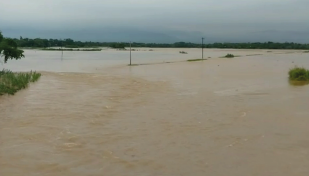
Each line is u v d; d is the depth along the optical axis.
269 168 8.29
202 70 37.16
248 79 27.78
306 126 12.06
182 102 17.19
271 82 25.42
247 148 9.80
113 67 43.16
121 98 18.44
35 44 161.62
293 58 64.94
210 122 12.91
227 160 8.84
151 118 13.65
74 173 8.05
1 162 8.71
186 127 12.20
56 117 13.73
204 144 10.20
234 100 17.59
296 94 19.22
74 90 21.34
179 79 28.16
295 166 8.39
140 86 23.64
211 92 20.58
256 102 16.88
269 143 10.22
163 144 10.23
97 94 19.78
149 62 53.97
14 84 21.30
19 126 12.27
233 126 12.28
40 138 10.82
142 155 9.27
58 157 9.12
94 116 13.97
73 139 10.76
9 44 30.28
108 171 8.17
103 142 10.45
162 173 8.02
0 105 15.90
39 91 20.58
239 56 74.06
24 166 8.48
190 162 8.73
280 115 13.86
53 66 45.44
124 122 12.98
